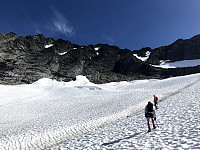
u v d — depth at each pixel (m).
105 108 25.88
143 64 172.50
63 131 14.66
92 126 15.49
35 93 53.81
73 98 43.78
